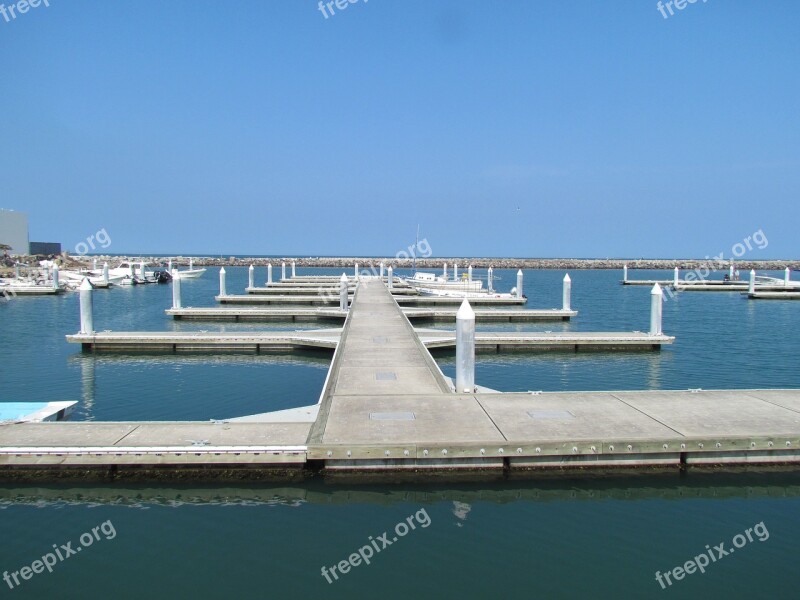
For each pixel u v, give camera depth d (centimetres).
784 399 1120
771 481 881
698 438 899
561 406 1073
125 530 745
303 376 1662
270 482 866
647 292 5397
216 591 624
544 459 898
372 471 884
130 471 879
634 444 892
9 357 1912
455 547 712
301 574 655
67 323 2688
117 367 1770
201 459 868
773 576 658
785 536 741
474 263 12344
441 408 1062
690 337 2461
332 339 1998
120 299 4094
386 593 621
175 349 2030
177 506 806
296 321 2841
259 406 1344
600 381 1622
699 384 1589
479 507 807
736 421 985
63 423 988
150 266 8456
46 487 851
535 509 802
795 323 2959
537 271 11444
